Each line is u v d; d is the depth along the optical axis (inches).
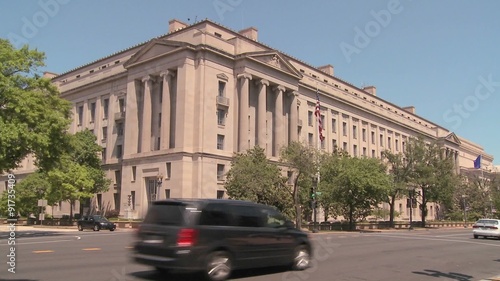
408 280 460.1
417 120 4205.2
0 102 1121.4
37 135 1112.2
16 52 1197.1
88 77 2728.8
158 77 2241.6
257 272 486.3
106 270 478.3
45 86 1259.8
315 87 2738.7
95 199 2465.6
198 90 2037.4
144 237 429.7
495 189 3353.8
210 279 412.2
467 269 570.3
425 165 2372.0
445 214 3452.3
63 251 693.9
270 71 2317.9
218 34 2244.1
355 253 726.5
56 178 1974.7
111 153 2470.5
